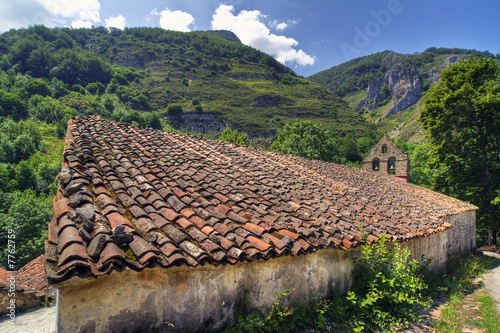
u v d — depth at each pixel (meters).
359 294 5.59
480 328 5.54
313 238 4.86
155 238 3.40
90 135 6.91
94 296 2.91
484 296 7.55
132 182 4.83
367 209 7.87
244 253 3.75
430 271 9.11
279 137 35.25
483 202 17.88
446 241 10.91
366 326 4.88
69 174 4.30
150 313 3.26
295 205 6.22
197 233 3.83
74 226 3.19
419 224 8.09
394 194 11.52
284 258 4.62
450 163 19.08
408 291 5.61
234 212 4.91
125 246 3.19
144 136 8.19
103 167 5.14
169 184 5.29
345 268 5.71
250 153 10.37
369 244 5.59
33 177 36.22
